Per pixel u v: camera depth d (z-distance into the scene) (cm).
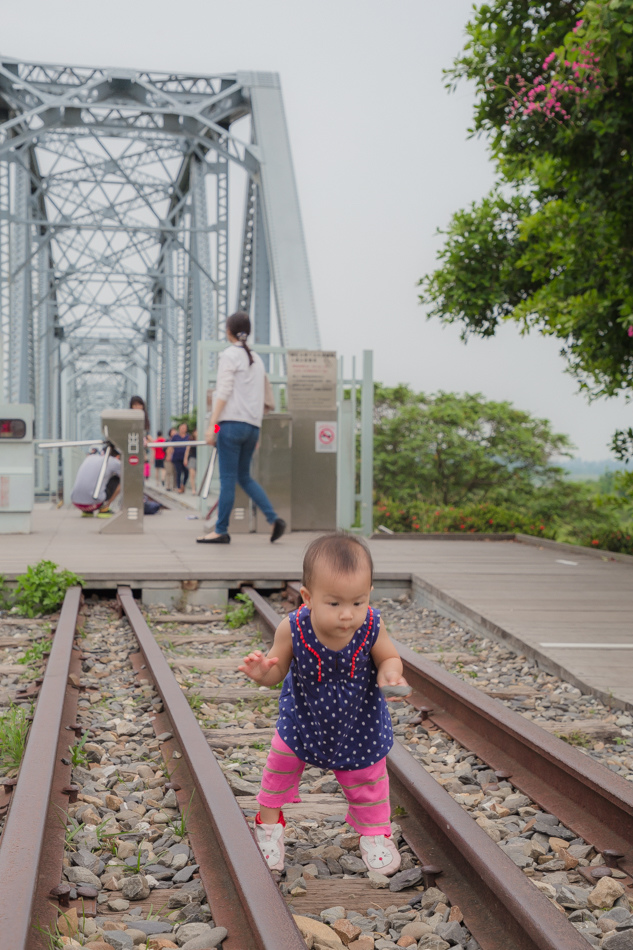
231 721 405
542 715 403
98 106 2197
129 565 764
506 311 1223
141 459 1091
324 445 1130
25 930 174
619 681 431
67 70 2280
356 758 241
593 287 906
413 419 2220
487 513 1354
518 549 1030
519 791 308
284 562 795
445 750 360
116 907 222
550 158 823
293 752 243
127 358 7981
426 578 748
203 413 1345
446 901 227
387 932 214
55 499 1984
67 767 319
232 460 935
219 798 259
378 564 847
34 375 3541
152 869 242
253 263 2706
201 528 1191
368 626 235
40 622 635
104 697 443
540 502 2134
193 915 216
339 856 259
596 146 739
